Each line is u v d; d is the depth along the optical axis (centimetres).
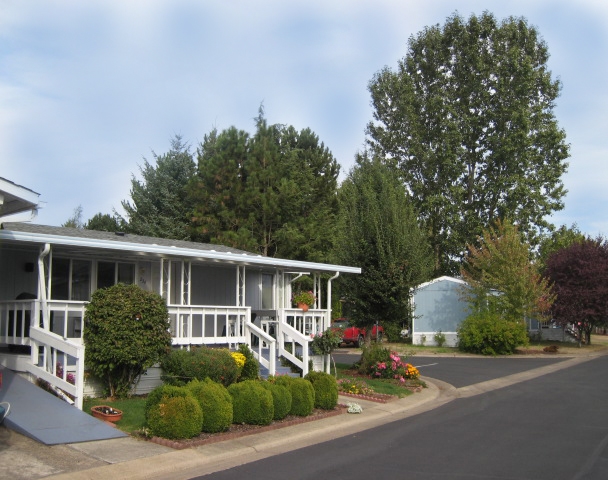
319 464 823
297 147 4234
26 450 802
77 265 1458
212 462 838
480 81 3988
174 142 4022
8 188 985
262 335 1462
